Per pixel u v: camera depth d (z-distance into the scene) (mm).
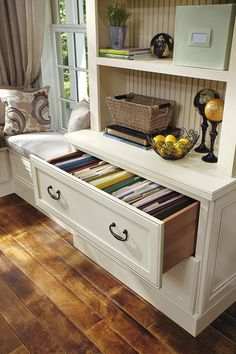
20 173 2756
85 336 1612
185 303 1570
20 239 2352
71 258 2150
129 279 1867
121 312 1739
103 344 1571
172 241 1286
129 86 2008
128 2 1845
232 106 1268
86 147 1752
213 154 1498
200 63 1347
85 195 1464
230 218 1434
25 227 2490
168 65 1453
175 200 1404
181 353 1519
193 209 1312
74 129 2191
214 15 1251
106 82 1900
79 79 3020
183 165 1466
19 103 2822
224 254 1510
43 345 1571
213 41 1281
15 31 3010
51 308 1773
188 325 1598
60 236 2381
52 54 3168
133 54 1674
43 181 1747
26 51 3068
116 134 1796
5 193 2945
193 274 1460
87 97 2986
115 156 1589
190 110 1741
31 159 1765
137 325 1664
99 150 1672
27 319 1710
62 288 1906
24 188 2781
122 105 1725
